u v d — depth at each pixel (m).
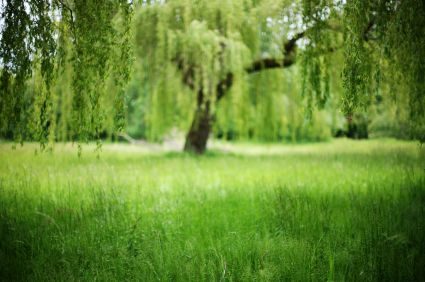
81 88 4.38
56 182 6.29
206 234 4.29
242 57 10.42
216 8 9.23
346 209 5.08
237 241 3.93
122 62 4.24
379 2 4.66
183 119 14.02
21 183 6.15
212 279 3.24
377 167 8.19
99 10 4.20
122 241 4.06
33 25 4.03
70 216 4.56
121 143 21.70
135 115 21.45
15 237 4.07
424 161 8.47
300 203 4.94
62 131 10.49
